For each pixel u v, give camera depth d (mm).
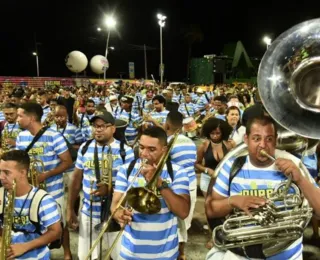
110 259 3820
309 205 2428
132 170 3064
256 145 2447
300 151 2748
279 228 2412
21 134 4469
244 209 2400
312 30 2391
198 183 7531
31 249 2885
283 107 2375
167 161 2979
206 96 16094
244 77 36594
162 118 7672
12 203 2830
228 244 2537
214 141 4988
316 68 2312
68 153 4406
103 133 3957
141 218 2863
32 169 4039
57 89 19922
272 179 2545
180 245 4469
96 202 3930
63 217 4438
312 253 4910
